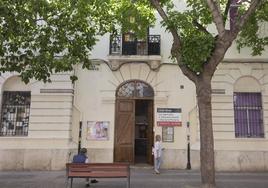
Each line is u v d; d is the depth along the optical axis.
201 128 10.47
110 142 16.73
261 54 16.53
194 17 12.57
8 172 15.52
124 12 13.35
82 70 17.19
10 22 10.73
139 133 18.02
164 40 17.42
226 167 16.20
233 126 16.59
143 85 17.31
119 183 12.56
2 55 11.13
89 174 10.88
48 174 14.91
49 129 16.39
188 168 16.27
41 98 16.66
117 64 17.12
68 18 11.92
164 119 16.77
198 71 10.85
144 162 17.52
